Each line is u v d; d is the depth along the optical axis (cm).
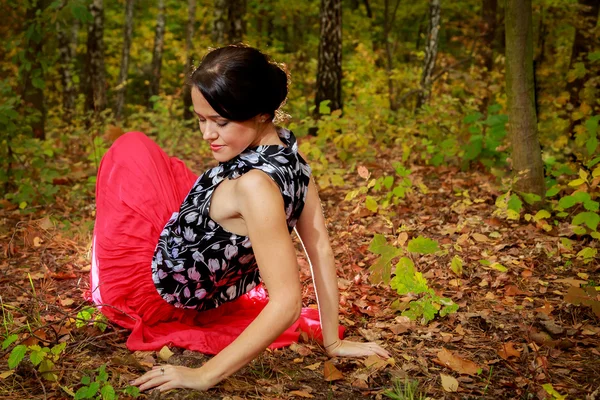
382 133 815
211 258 264
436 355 290
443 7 1744
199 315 305
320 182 596
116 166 305
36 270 401
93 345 286
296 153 250
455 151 646
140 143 314
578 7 893
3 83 582
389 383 263
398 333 315
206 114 229
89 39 1498
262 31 1847
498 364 282
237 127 231
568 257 415
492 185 562
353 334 318
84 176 659
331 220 517
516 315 334
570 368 276
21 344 268
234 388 249
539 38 1362
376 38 1823
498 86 946
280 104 239
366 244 447
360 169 428
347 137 712
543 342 297
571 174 547
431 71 1243
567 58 1324
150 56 2192
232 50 229
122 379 250
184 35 2255
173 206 303
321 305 282
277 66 236
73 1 601
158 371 242
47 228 465
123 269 290
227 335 292
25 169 603
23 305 340
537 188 498
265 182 233
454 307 327
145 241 291
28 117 612
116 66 2188
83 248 443
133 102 2344
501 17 1170
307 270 406
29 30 605
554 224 472
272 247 231
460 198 554
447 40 1842
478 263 410
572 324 324
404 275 332
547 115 938
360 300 356
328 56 1019
